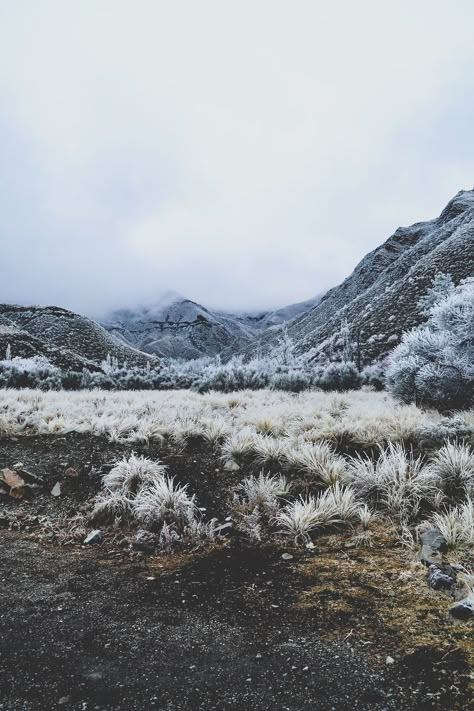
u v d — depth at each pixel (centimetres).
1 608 320
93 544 474
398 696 211
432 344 1041
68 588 357
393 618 289
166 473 650
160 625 291
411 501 501
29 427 871
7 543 476
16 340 4947
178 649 261
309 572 374
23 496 598
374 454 680
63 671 240
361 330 5528
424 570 361
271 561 404
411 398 1056
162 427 818
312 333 8650
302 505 533
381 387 1969
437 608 299
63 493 608
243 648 261
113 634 280
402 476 521
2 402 1062
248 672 236
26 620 301
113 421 859
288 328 13412
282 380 1925
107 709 208
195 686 225
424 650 249
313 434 746
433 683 219
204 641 270
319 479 594
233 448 695
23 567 406
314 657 248
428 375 968
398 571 363
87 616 306
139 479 594
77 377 2244
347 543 434
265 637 273
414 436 709
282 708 206
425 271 6094
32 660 251
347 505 490
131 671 239
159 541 461
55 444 763
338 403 1150
